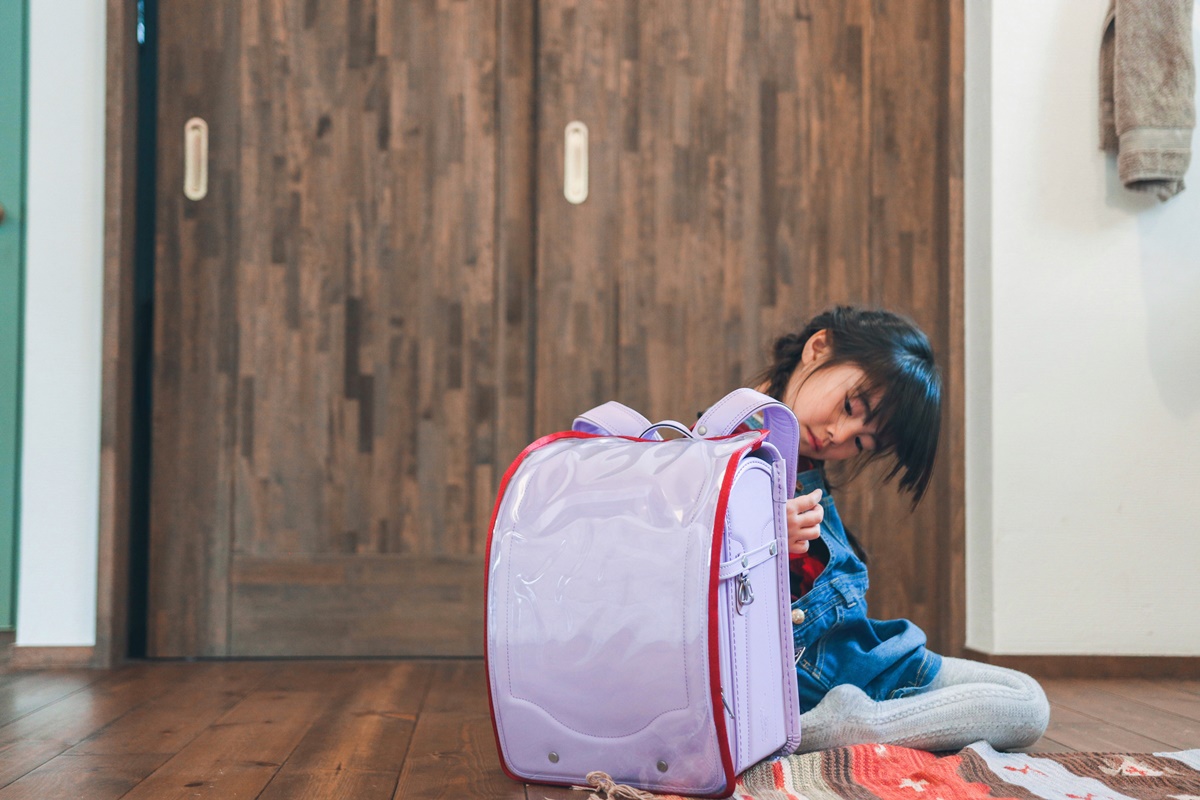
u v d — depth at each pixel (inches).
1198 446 73.6
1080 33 74.8
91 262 73.5
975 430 75.4
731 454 38.1
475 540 77.5
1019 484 73.1
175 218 77.3
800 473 51.1
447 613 76.9
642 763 37.2
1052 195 74.5
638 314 78.4
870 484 77.7
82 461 72.8
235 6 77.8
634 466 39.2
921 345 51.1
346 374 77.5
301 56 78.0
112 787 40.1
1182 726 54.1
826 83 79.5
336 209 78.0
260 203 77.7
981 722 44.8
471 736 49.9
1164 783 39.4
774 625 41.3
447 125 78.5
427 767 43.5
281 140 77.8
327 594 76.7
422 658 76.5
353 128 78.2
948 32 78.4
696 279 78.7
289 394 77.2
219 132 77.7
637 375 78.4
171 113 77.5
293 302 77.6
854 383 49.3
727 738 35.8
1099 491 73.3
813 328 53.7
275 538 76.7
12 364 75.5
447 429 77.8
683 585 36.0
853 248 79.3
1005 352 73.5
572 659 37.6
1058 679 70.9
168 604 76.2
